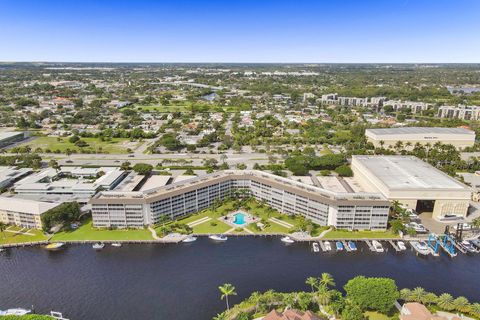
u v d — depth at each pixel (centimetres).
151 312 16512
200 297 17525
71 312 16525
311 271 19625
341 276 19175
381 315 15938
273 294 16575
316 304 16625
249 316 16025
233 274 19350
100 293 17812
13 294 17738
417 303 16012
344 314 15238
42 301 17250
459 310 16025
